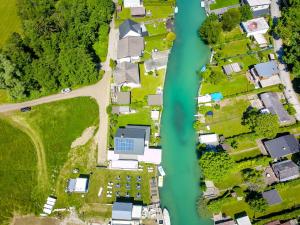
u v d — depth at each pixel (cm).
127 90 16500
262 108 15388
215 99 15850
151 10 19338
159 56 17262
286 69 16512
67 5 18662
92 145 15138
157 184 14150
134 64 16838
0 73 15750
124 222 13150
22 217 13638
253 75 16275
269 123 14038
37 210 13725
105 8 18200
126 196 13900
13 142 15400
